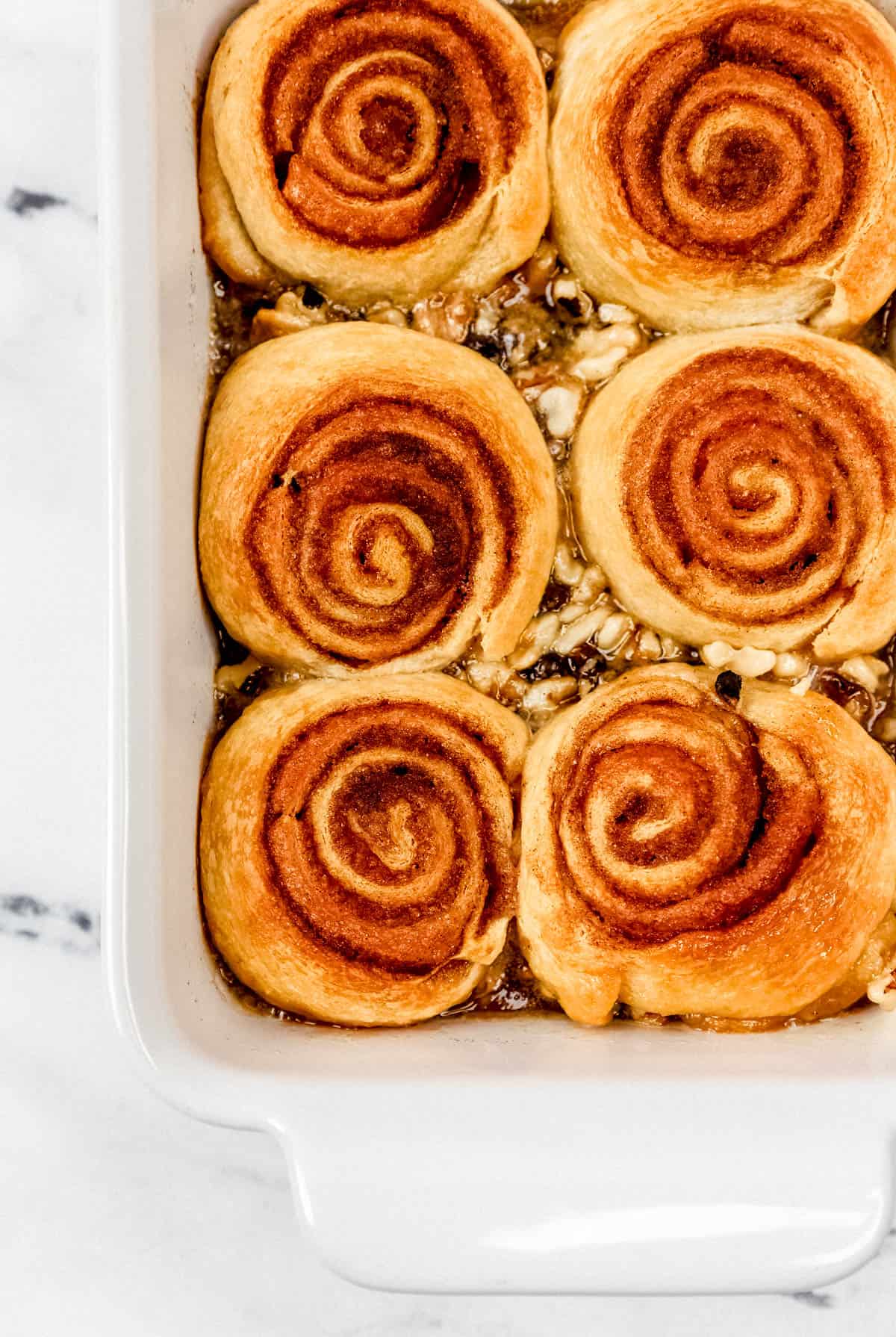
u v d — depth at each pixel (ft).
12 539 2.12
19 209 2.13
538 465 1.94
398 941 1.88
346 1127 1.80
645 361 1.95
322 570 1.89
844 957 1.89
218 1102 1.80
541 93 1.95
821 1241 1.79
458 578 1.91
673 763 1.89
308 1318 2.11
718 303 1.95
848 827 1.89
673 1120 1.80
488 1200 1.79
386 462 1.90
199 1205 2.12
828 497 1.91
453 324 1.97
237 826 1.89
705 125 1.92
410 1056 1.86
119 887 1.80
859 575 1.91
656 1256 1.79
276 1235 2.12
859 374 1.92
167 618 1.83
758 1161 1.80
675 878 1.88
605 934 1.88
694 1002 1.89
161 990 1.81
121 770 1.80
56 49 2.12
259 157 1.92
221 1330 2.11
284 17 1.92
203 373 1.95
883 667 1.96
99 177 1.83
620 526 1.92
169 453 1.84
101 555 2.12
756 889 1.88
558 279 1.99
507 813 1.91
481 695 1.94
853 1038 1.89
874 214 1.92
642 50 1.92
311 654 1.92
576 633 1.95
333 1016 1.90
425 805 1.89
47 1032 2.12
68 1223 2.12
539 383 1.98
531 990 1.93
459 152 1.93
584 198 1.94
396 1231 1.79
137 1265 2.11
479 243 1.96
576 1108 1.80
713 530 1.90
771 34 1.92
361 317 1.98
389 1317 2.11
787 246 1.92
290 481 1.89
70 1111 2.12
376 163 1.92
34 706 2.11
